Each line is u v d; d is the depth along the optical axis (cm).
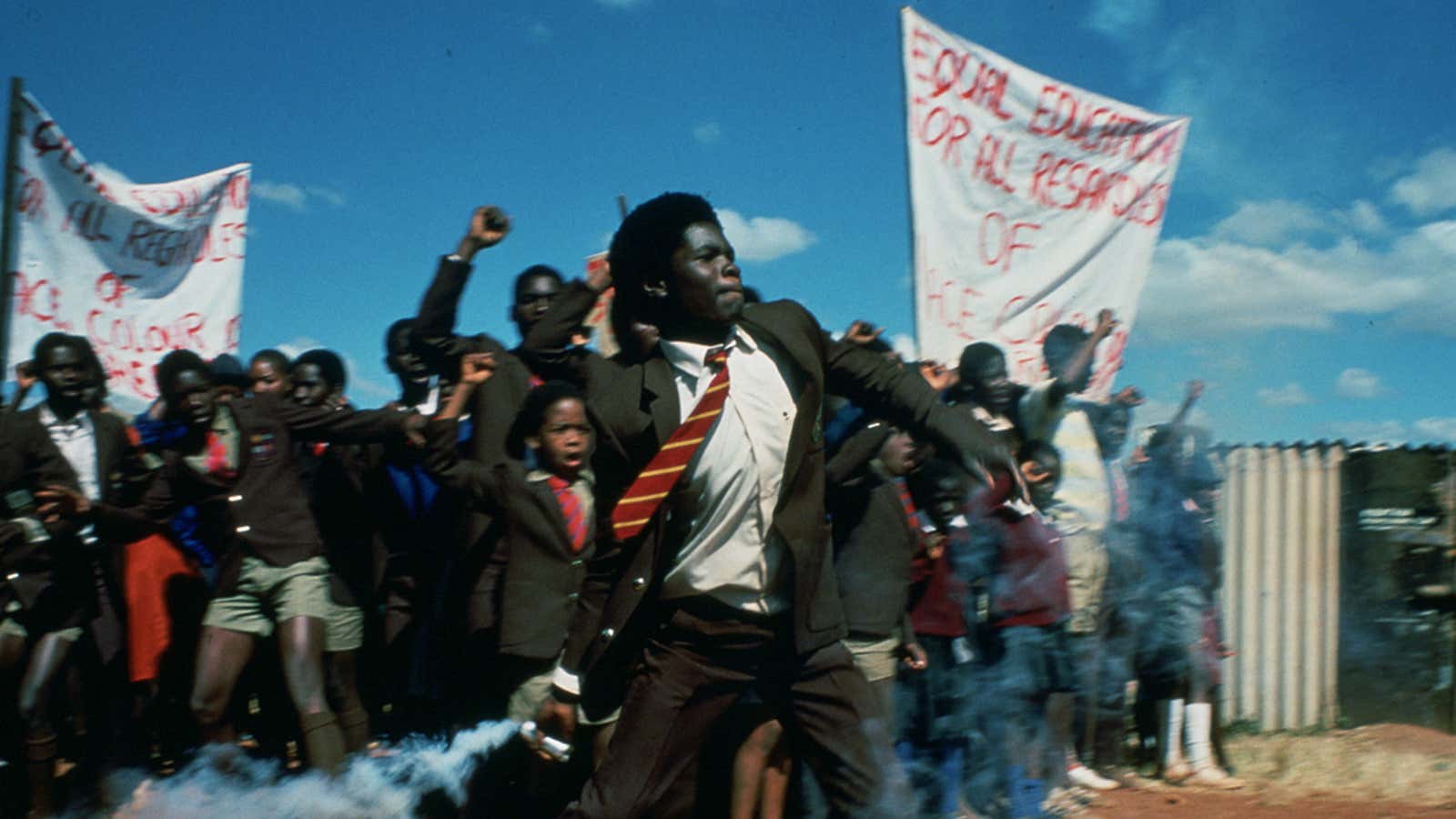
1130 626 537
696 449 279
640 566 285
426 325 439
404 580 471
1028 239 616
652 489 281
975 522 455
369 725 488
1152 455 552
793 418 285
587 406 289
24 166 579
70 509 428
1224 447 668
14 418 440
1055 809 475
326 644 443
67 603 440
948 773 440
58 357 445
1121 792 520
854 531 413
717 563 286
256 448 433
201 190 690
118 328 636
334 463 466
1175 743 546
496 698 427
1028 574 462
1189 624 543
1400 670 666
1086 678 516
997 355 514
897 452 423
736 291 282
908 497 432
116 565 477
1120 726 539
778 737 356
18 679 440
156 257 661
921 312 580
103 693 471
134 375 643
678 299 285
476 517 423
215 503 464
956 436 297
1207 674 547
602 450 289
